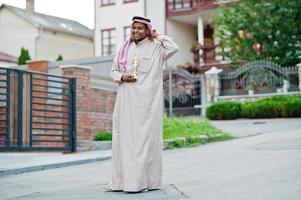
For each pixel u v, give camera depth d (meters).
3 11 37.91
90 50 41.72
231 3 25.86
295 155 8.30
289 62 24.03
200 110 24.92
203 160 8.78
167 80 26.11
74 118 11.99
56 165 9.50
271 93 23.11
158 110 5.84
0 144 11.65
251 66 23.64
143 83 5.79
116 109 5.89
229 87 24.41
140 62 5.84
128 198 5.39
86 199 5.50
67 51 39.41
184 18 31.00
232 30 24.80
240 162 8.02
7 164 9.48
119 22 31.55
